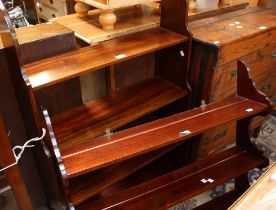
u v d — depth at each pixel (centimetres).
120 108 141
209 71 144
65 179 88
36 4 196
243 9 188
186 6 130
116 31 133
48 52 113
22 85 99
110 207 117
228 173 134
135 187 125
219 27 157
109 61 114
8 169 90
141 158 145
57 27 121
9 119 122
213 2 184
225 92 160
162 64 162
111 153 98
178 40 134
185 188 125
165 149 153
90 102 145
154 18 152
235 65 153
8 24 85
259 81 185
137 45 128
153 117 179
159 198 121
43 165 129
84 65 111
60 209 128
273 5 217
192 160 180
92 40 124
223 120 116
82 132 125
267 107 125
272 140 211
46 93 128
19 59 90
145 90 155
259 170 181
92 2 129
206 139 172
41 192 156
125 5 125
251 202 82
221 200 156
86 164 92
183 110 164
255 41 156
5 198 142
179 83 158
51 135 90
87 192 126
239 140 148
